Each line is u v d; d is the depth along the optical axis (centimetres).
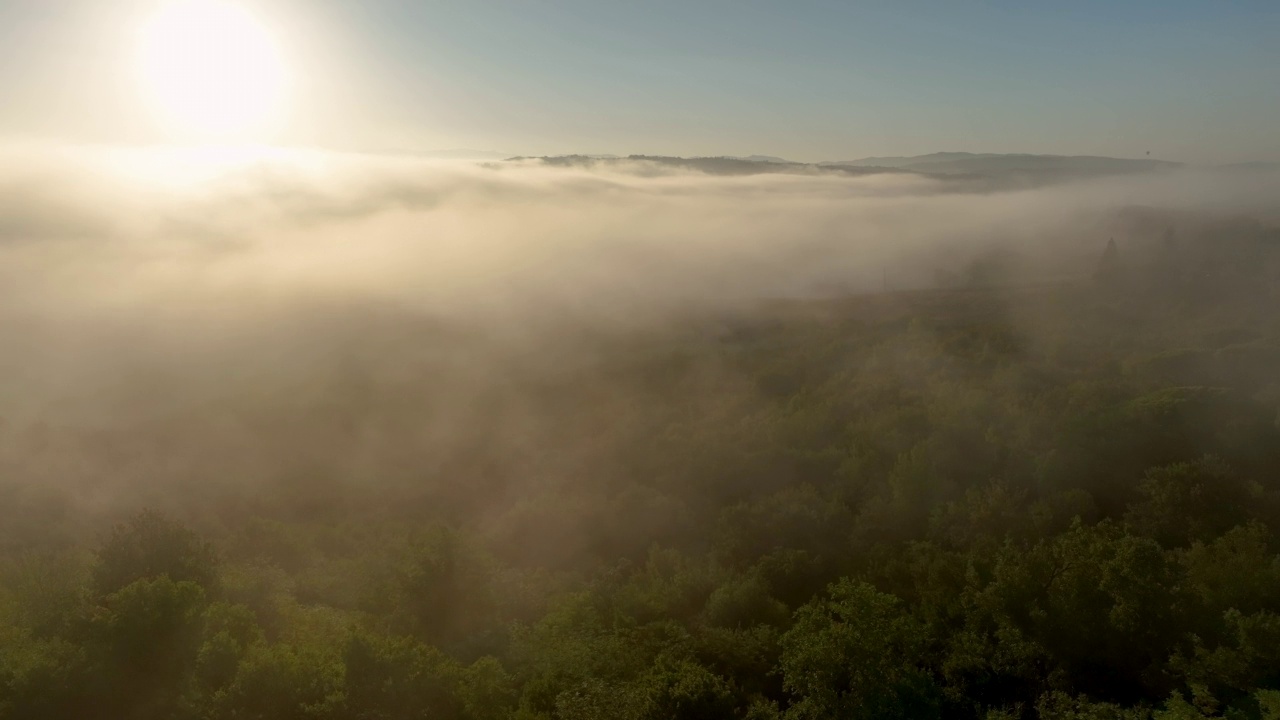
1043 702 2583
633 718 2533
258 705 2527
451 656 3434
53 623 3259
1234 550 3541
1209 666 2562
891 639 2669
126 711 2708
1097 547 2944
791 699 2934
